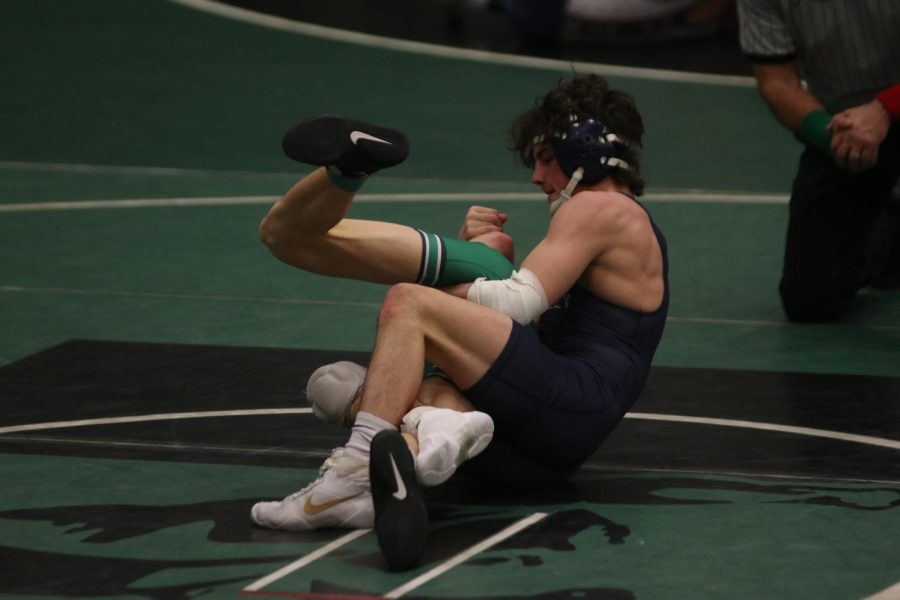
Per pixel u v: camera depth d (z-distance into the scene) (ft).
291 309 47.93
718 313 47.91
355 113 84.38
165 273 52.60
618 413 30.14
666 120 83.66
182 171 71.10
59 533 28.50
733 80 94.94
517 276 29.14
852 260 46.34
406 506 26.02
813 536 28.22
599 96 30.48
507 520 29.14
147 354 42.50
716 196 66.03
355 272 30.89
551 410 29.01
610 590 25.54
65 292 49.90
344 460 28.04
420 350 27.84
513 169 71.10
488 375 28.40
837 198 45.68
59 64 94.43
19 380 39.81
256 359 42.04
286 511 28.32
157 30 103.96
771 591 25.50
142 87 89.76
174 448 34.06
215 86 90.58
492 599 25.16
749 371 41.11
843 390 39.09
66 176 69.87
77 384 39.45
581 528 28.63
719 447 34.24
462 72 96.12
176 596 25.38
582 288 30.55
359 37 106.11
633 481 31.68
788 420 36.42
